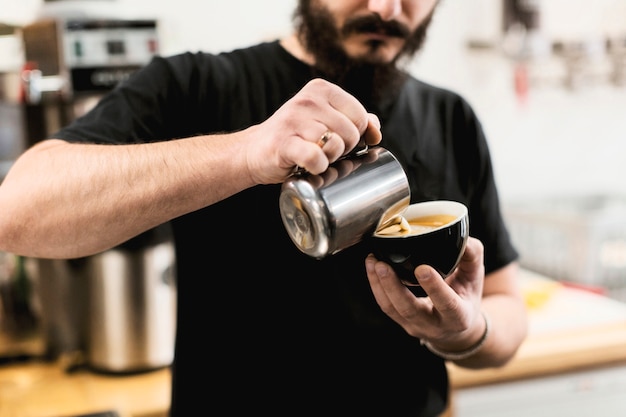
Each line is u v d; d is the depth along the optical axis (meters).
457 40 2.40
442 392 1.15
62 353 1.66
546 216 2.19
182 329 1.07
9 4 1.88
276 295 1.04
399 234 0.76
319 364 1.05
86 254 0.85
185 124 1.05
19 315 1.70
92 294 1.53
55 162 0.82
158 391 1.47
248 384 1.04
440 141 1.16
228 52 1.11
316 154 0.65
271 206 1.04
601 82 2.57
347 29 0.99
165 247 1.54
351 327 1.06
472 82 2.45
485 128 2.49
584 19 2.52
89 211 0.78
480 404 1.54
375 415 1.07
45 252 0.85
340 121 0.67
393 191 0.73
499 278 1.22
